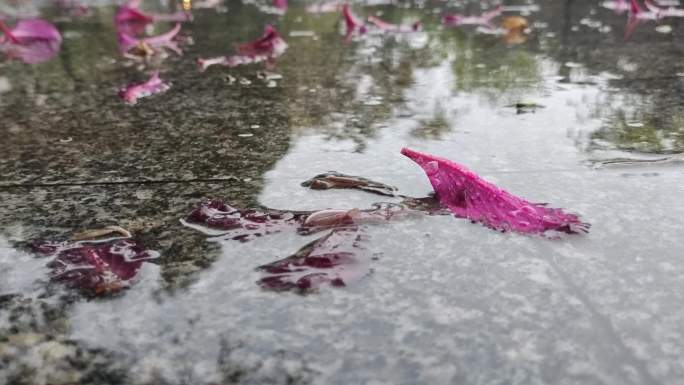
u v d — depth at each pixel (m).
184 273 0.22
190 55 0.54
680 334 0.20
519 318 0.20
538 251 0.23
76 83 0.44
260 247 0.23
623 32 0.60
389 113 0.35
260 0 1.05
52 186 0.28
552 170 0.28
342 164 0.29
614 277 0.22
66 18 0.86
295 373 0.19
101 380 0.19
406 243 0.23
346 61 0.49
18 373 0.19
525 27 0.66
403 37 0.61
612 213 0.25
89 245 0.24
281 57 0.52
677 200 0.25
